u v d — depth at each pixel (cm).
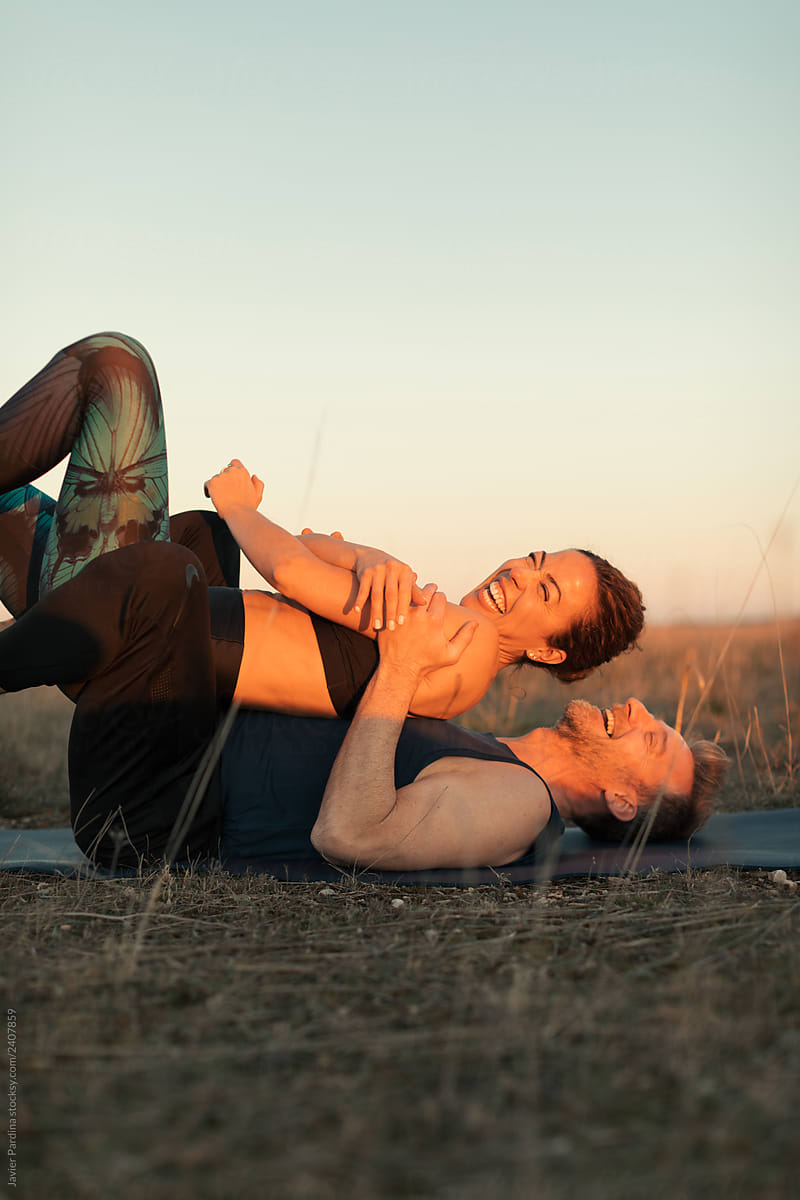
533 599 321
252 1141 113
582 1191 101
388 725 271
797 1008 153
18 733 615
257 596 308
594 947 192
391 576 273
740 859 287
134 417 305
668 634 948
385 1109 120
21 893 242
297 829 287
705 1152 109
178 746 277
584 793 333
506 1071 130
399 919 217
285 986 167
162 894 238
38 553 335
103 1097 124
